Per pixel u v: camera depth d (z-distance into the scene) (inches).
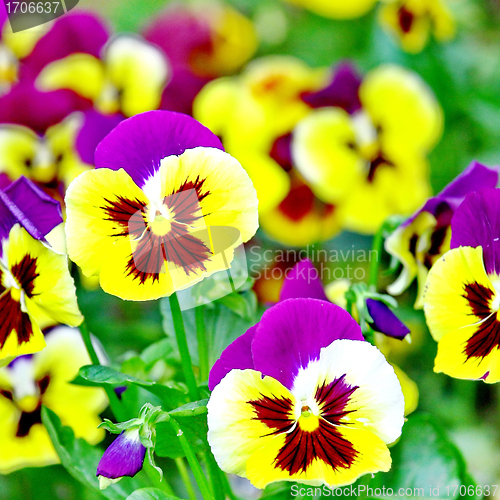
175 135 23.9
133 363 26.4
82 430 27.9
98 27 35.1
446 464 26.3
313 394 23.7
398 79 36.7
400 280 26.5
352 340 23.6
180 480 31.3
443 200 25.7
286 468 23.3
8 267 24.2
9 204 23.8
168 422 24.1
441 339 24.1
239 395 23.4
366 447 23.5
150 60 35.2
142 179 23.8
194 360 26.8
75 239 23.4
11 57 34.6
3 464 27.6
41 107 31.1
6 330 24.2
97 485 25.8
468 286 24.2
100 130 30.4
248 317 26.4
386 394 23.5
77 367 27.6
